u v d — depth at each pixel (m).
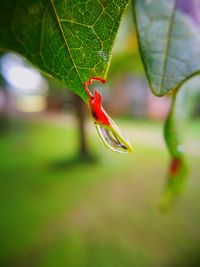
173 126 0.09
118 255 0.41
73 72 0.06
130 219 0.50
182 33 0.07
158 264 0.39
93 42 0.05
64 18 0.05
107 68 0.05
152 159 0.86
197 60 0.06
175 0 0.07
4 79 0.91
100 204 0.56
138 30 0.07
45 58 0.06
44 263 0.39
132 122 1.68
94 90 0.06
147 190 0.62
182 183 0.11
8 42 0.06
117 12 0.05
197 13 0.07
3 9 0.06
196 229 0.46
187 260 0.39
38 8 0.06
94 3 0.05
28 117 2.04
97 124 0.06
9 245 0.42
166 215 0.50
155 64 0.06
